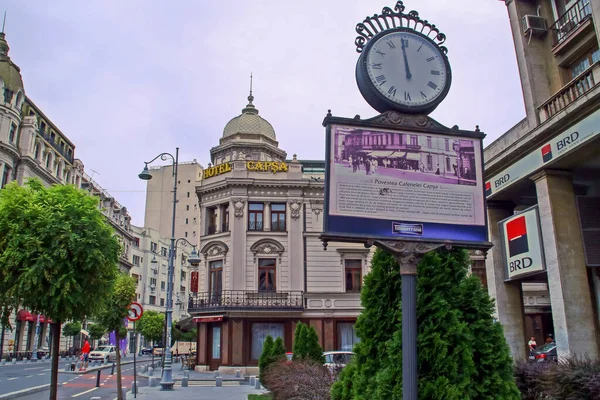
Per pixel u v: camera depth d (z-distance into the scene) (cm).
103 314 1575
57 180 5506
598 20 1144
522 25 1474
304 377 1152
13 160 4597
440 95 766
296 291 3212
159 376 2902
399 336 630
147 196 9381
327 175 700
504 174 1445
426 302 643
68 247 1014
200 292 3325
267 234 3294
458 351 599
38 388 2005
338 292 3228
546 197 1270
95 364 4272
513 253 1427
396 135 742
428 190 731
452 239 717
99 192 6806
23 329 4909
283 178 3375
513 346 1449
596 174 1332
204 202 3494
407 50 773
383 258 694
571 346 1169
